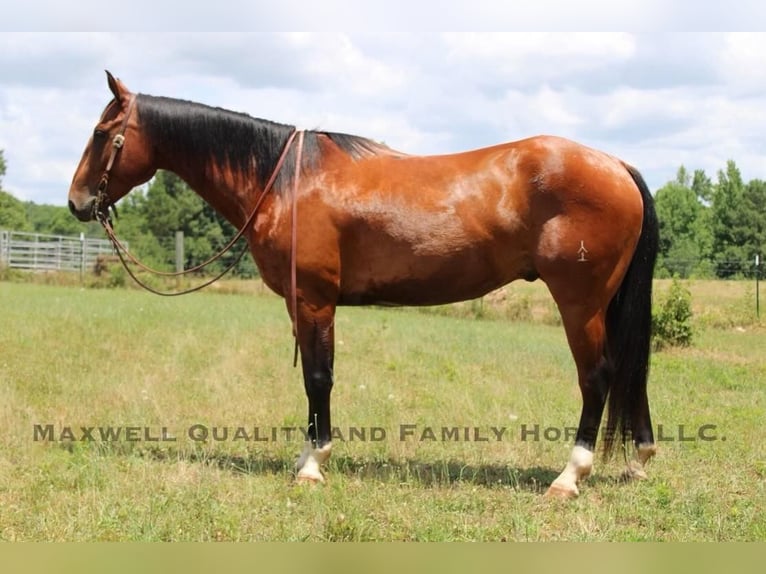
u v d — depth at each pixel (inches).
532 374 448.1
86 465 242.5
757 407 356.8
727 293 1075.3
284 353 485.4
